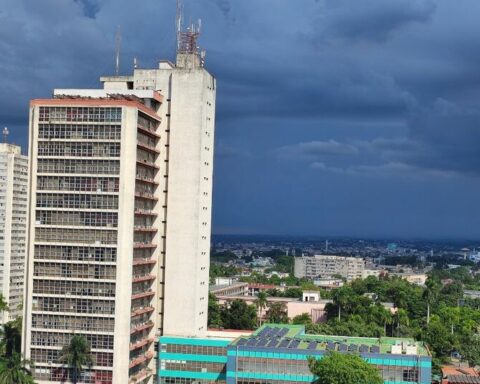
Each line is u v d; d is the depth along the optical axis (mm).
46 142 189000
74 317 185750
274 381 181375
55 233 187500
